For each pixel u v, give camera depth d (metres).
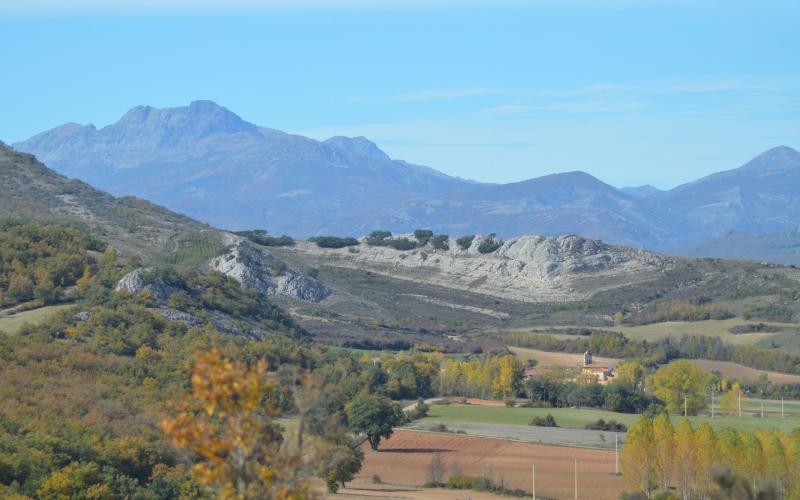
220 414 36.19
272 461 36.47
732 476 52.06
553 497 122.75
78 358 141.50
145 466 101.75
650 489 122.44
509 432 170.00
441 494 122.75
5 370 129.62
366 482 130.75
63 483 89.81
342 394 160.12
